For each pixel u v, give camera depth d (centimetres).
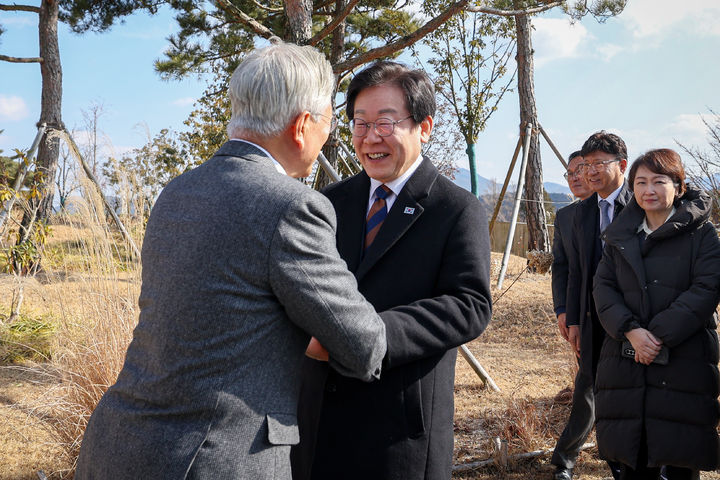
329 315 133
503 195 1140
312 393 182
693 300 251
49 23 1045
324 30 611
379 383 178
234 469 126
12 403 418
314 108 149
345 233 202
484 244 189
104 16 1155
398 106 189
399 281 186
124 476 125
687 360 253
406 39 598
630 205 281
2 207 643
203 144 1549
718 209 679
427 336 168
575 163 388
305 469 180
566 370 559
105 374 341
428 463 180
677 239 265
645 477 267
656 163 268
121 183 400
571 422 331
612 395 267
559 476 333
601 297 277
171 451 124
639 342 255
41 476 317
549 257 1119
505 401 463
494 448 354
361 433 178
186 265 130
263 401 131
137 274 382
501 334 731
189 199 137
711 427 254
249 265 129
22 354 526
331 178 476
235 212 131
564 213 356
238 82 148
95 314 364
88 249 385
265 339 133
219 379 127
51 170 961
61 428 334
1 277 666
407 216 188
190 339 127
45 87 1031
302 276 130
